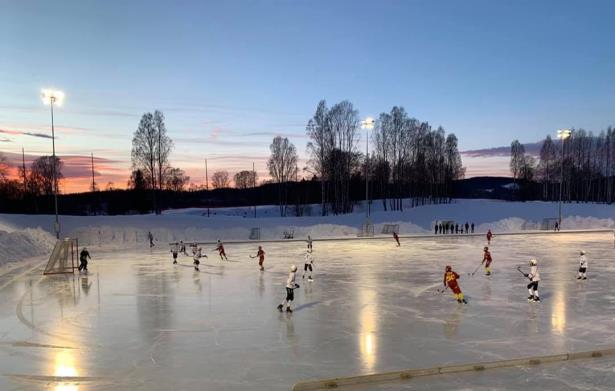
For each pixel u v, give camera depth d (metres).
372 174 83.06
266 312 15.75
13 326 13.99
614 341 12.47
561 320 14.63
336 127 69.81
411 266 26.67
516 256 31.25
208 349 11.84
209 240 44.59
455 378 10.10
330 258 30.69
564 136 57.72
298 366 10.59
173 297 18.20
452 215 61.34
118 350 11.77
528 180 108.81
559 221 55.06
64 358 11.20
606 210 65.50
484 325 14.05
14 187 78.69
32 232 34.03
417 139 80.62
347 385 9.71
